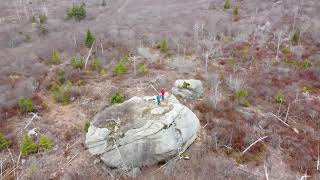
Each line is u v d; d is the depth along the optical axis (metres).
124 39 33.06
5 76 25.55
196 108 21.73
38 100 22.56
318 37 33.91
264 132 20.20
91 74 26.27
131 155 17.03
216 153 18.50
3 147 18.41
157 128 17.20
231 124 20.30
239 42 33.31
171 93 23.20
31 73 26.47
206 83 25.22
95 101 22.52
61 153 18.31
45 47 31.36
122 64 26.31
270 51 31.55
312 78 26.69
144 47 31.89
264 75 26.80
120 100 21.77
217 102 22.45
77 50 31.30
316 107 22.80
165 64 28.45
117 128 17.55
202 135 19.39
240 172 17.27
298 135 20.25
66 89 23.72
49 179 16.78
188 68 27.53
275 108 22.52
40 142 18.38
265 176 17.38
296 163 18.28
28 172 17.05
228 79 25.47
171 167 17.08
